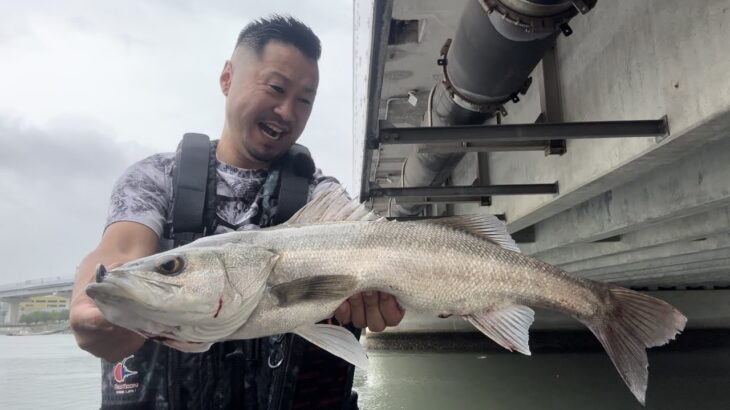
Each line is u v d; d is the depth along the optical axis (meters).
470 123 1.47
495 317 0.68
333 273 0.62
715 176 1.18
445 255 0.67
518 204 1.83
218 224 0.65
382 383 3.68
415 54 1.71
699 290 4.53
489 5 0.92
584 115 1.28
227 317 0.56
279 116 0.66
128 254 0.58
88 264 0.56
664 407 2.77
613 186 1.32
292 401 0.59
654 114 1.00
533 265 0.70
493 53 1.09
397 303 0.66
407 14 1.51
